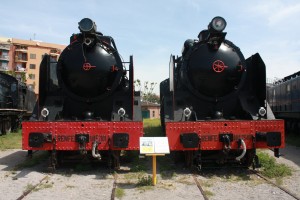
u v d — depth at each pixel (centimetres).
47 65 908
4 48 7012
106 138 795
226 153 782
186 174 802
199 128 795
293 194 623
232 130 798
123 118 827
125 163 941
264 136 790
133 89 851
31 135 782
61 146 793
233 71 881
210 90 885
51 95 915
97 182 719
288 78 2039
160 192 642
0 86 1844
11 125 2134
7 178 754
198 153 805
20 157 1064
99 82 871
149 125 2433
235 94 893
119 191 633
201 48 893
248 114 864
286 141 1596
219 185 698
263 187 679
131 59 873
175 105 877
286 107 1920
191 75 890
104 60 871
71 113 908
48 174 795
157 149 689
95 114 905
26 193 622
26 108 2405
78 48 877
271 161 895
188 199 596
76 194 626
